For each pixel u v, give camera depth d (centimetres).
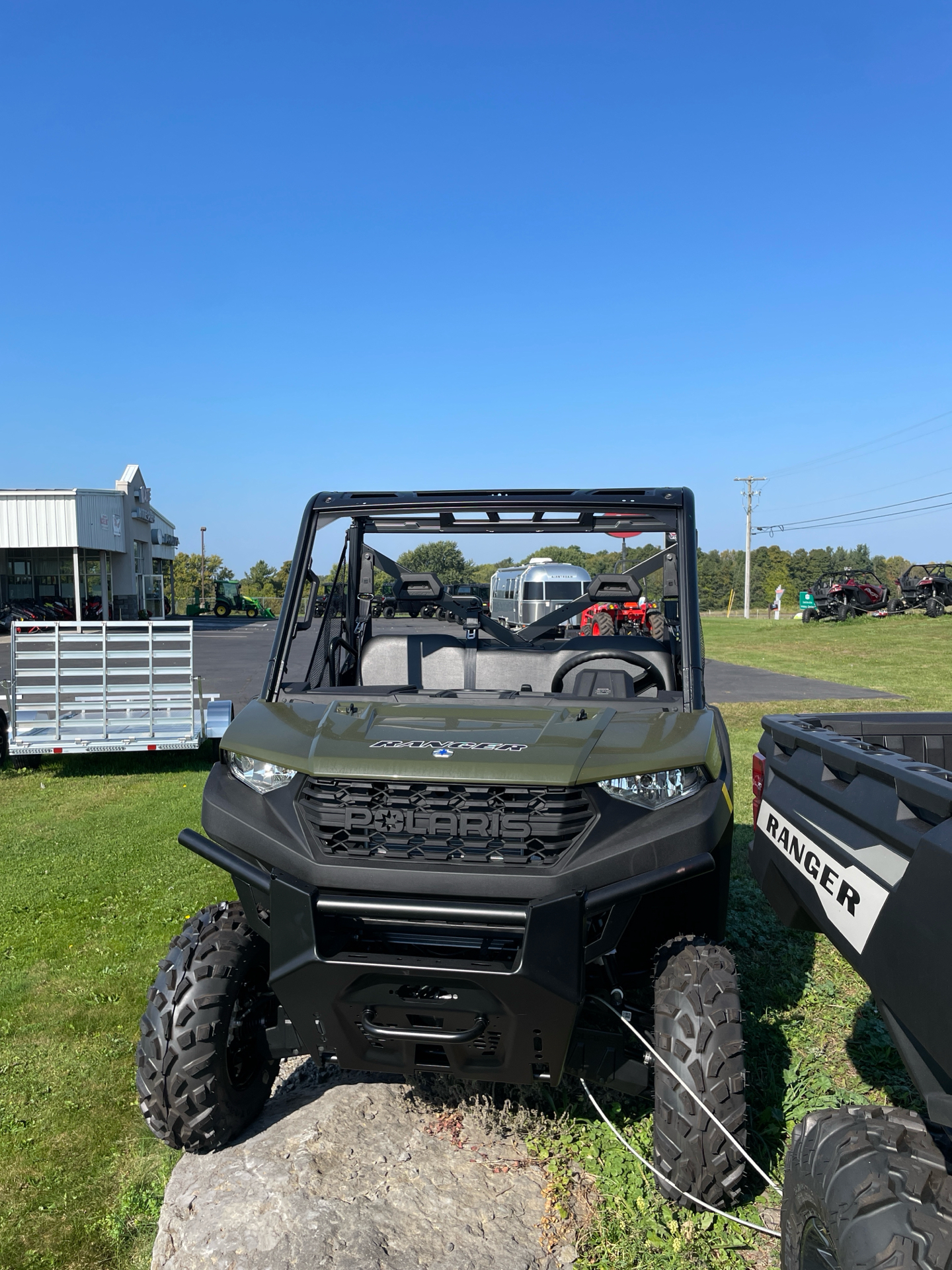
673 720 321
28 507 3481
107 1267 284
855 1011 417
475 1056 283
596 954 266
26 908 579
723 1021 273
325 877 268
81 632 969
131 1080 385
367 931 279
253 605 5806
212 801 301
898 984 194
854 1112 197
